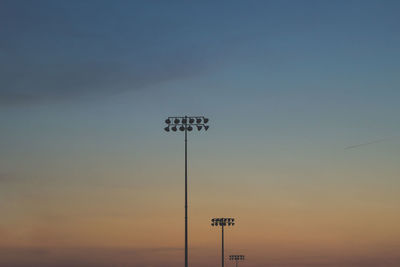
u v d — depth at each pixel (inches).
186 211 3501.5
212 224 5403.5
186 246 3479.3
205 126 3533.5
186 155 3531.0
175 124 3531.0
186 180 3516.2
